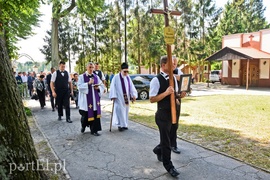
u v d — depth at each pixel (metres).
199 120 7.20
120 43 31.81
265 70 22.22
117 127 6.50
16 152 2.21
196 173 3.50
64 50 38.91
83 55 36.50
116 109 6.06
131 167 3.76
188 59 33.06
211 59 22.89
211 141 5.02
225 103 11.06
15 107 2.28
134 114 8.42
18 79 15.06
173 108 3.32
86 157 4.20
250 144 4.76
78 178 3.38
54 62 18.39
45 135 5.71
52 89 7.30
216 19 34.41
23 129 2.36
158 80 3.45
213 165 3.78
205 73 35.16
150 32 29.31
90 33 35.28
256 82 23.19
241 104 10.65
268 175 3.41
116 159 4.10
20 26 11.67
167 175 3.45
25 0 4.79
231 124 6.61
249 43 23.42
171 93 3.28
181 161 3.95
